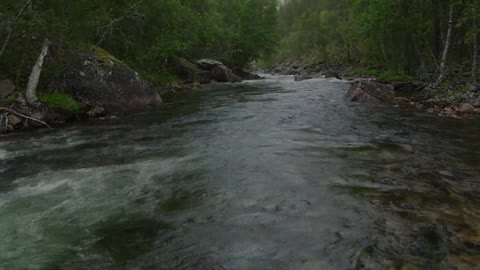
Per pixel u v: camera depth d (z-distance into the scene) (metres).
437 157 10.23
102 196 7.77
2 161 10.65
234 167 9.47
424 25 32.81
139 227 6.38
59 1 18.23
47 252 5.67
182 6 35.62
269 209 6.90
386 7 33.84
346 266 5.07
